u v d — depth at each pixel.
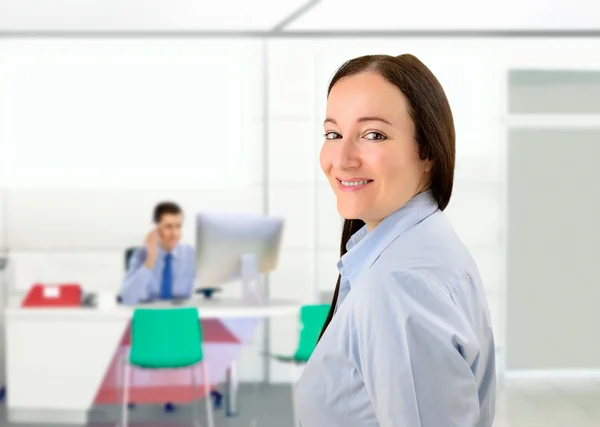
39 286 4.99
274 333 6.16
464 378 0.85
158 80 6.15
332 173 0.96
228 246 4.95
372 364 0.87
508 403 5.64
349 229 1.23
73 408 4.93
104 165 6.16
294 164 6.27
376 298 0.87
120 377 5.35
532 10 5.39
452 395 0.84
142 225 6.19
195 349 4.57
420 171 0.97
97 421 5.12
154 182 6.19
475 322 0.95
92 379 4.93
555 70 6.53
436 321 0.85
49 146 6.13
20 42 6.07
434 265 0.91
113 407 5.47
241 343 5.50
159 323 4.53
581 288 6.64
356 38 6.21
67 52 6.10
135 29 5.90
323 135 0.99
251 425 5.09
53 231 6.14
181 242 5.76
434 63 6.31
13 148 6.11
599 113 6.62
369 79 0.93
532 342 6.60
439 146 0.94
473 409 0.87
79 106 6.13
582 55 6.37
